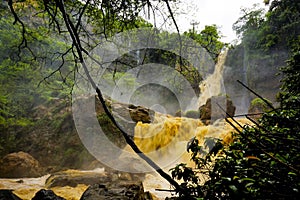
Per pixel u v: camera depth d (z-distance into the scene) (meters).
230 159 1.69
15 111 9.73
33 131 9.89
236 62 17.00
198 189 1.80
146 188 4.77
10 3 2.65
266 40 15.33
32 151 9.41
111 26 2.96
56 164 8.73
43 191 3.33
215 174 1.76
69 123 9.58
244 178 1.33
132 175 5.00
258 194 1.29
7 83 8.46
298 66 4.55
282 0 14.04
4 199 3.31
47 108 10.49
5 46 7.61
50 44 6.95
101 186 3.19
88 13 3.26
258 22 17.69
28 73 8.09
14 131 9.90
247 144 1.87
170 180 1.87
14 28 7.87
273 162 1.42
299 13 13.23
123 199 2.80
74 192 5.10
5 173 7.61
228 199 1.44
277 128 2.10
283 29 14.02
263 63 15.27
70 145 8.98
